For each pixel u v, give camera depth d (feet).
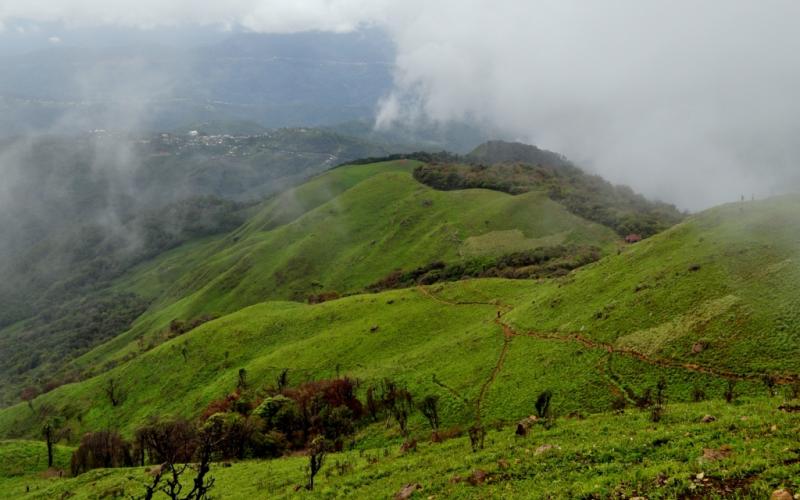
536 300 310.86
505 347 261.65
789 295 178.91
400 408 233.96
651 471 73.87
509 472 92.07
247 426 216.54
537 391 202.28
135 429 354.54
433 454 122.83
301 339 414.41
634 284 247.70
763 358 159.74
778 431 78.95
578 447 94.79
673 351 185.47
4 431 456.86
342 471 128.16
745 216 255.09
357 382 281.74
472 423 199.93
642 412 117.19
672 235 275.80
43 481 223.30
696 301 204.85
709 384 160.86
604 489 72.74
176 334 603.26
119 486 167.12
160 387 418.72
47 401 481.05
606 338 217.36
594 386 188.34
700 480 67.15
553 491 78.02
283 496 118.83
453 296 402.93
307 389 275.59
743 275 204.95
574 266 498.28
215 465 176.24
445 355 284.61
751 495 59.98
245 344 436.76
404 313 389.19
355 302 454.81
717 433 85.30
